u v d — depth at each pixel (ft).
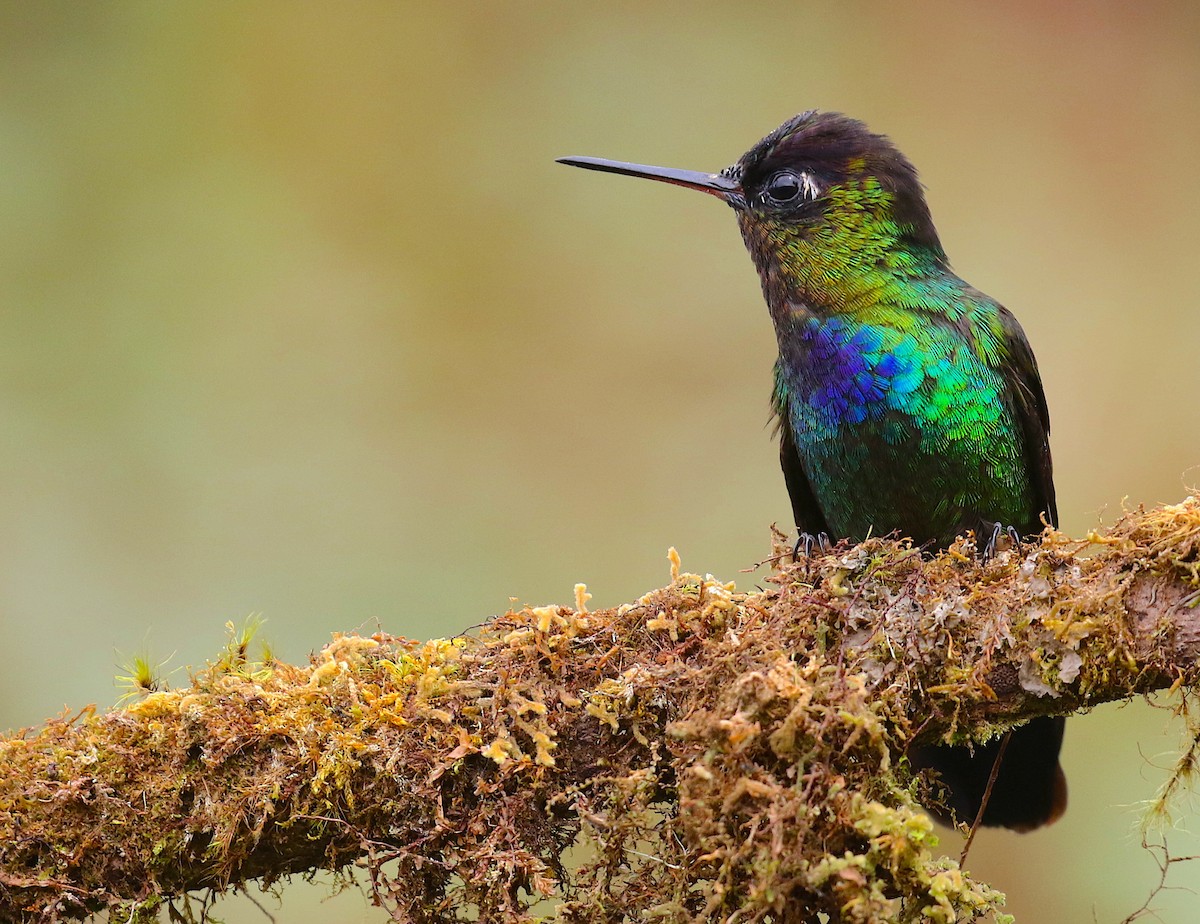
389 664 17.83
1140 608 16.87
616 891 16.65
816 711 15.55
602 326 45.55
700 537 42.34
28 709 36.06
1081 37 49.57
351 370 44.29
